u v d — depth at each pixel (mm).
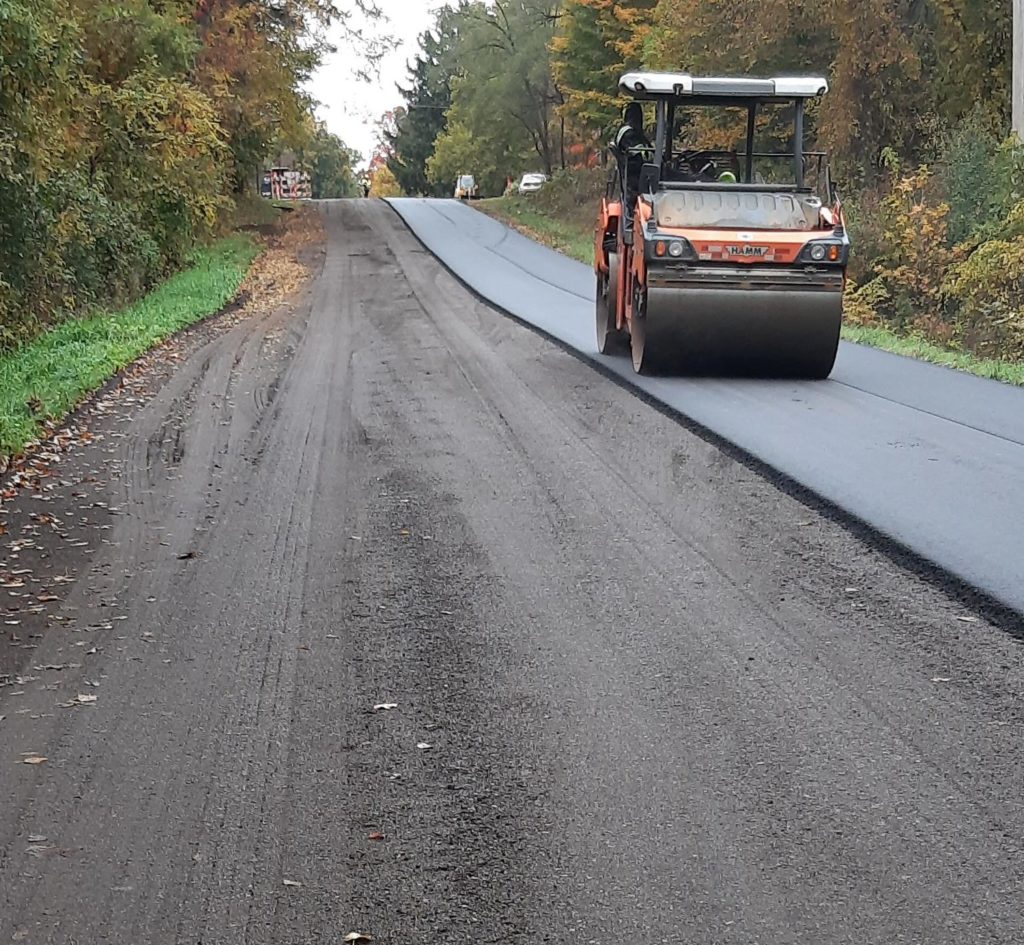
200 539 8328
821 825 4211
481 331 20000
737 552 7449
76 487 10039
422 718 5254
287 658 6043
